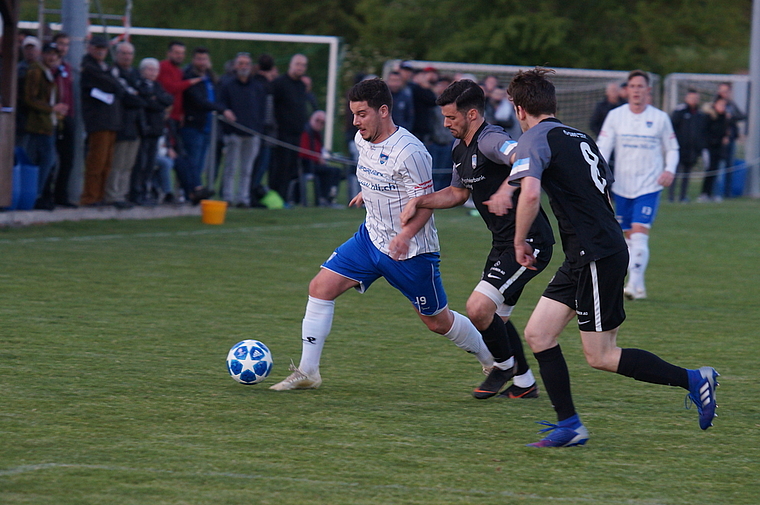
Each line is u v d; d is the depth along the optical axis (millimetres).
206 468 13312
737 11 113375
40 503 11797
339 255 18094
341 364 20500
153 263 33875
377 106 17000
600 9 109688
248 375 18047
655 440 15422
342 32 118062
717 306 29031
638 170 29719
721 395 18516
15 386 17500
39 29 45688
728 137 73125
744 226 54062
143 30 60375
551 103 15266
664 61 111375
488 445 14906
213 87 52438
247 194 54500
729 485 13227
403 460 13977
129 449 14070
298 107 54656
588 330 15188
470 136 17359
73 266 32219
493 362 18391
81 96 43031
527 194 14250
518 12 106250
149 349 21078
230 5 112812
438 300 17953
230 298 27812
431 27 111812
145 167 47812
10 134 40344
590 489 12922
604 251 14758
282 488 12586
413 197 17219
